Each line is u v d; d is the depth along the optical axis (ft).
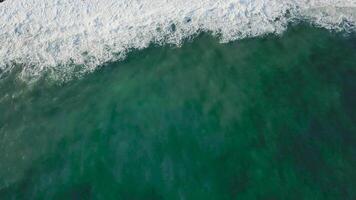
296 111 70.79
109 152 68.54
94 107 76.59
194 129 70.28
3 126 76.07
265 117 70.44
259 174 62.80
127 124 72.64
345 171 61.93
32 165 68.59
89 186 64.39
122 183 64.18
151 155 67.26
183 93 76.89
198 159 65.82
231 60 82.12
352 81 75.20
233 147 66.74
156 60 84.12
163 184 63.26
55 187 64.90
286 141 66.54
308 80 76.18
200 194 61.52
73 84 82.02
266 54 82.38
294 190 60.49
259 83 76.69
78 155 68.90
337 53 80.79
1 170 68.54
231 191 61.31
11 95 81.71
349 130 67.10
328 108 70.74
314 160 63.62
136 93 78.18
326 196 59.47
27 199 63.82
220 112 72.33
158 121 72.43
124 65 84.23
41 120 75.82
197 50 84.94
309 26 86.74
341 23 86.22
